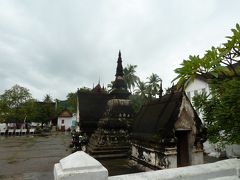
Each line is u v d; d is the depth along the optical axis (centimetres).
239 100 296
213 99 421
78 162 206
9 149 1883
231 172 267
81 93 2514
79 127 2258
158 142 914
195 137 955
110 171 1084
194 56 241
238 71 275
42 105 5147
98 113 2370
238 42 232
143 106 1419
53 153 1662
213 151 1446
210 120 428
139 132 1184
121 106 1797
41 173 1037
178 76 249
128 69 4353
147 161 1056
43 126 5100
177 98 974
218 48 242
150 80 4328
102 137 1575
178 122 940
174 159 887
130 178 223
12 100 3966
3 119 3847
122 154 1507
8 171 1077
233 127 352
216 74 236
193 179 244
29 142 2488
